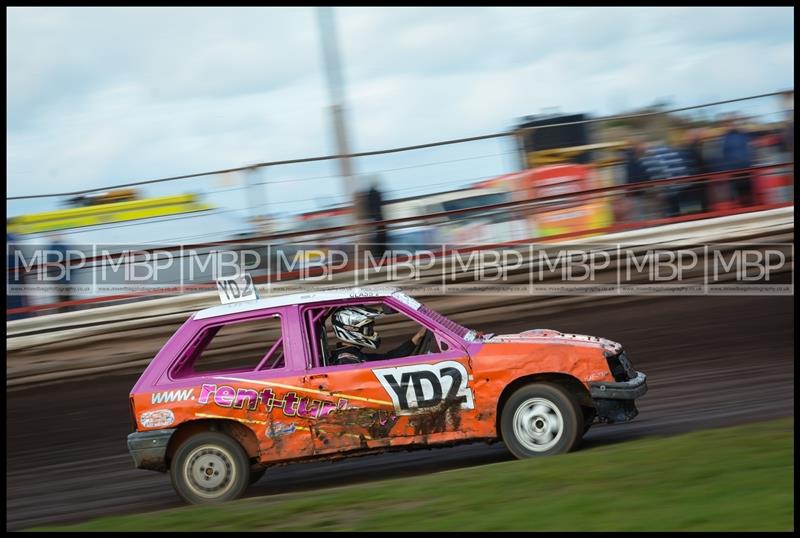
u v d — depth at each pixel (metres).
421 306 16.42
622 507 10.88
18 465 21.75
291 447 15.59
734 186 34.66
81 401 28.00
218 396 15.69
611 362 15.66
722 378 22.38
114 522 13.10
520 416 15.26
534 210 34.56
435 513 11.62
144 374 16.12
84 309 33.25
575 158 34.75
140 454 15.70
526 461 14.26
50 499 17.97
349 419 15.50
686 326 28.53
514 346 15.51
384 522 11.45
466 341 15.77
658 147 34.88
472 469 14.52
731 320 28.44
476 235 34.44
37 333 32.62
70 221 33.47
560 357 15.32
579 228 34.62
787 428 14.59
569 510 11.00
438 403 15.39
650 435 17.34
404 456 18.44
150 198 33.75
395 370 15.54
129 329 32.66
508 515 11.10
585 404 15.54
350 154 33.69
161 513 13.69
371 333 16.45
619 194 34.81
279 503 13.33
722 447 13.48
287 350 15.95
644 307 30.95
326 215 33.81
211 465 15.69
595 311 31.23
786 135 34.50
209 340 16.53
